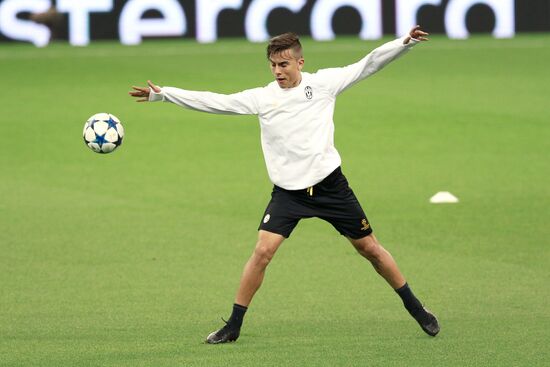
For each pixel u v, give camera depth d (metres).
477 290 33.59
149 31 109.75
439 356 26.48
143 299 32.84
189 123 71.06
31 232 42.78
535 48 103.12
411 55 99.94
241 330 29.27
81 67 92.62
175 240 41.31
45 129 68.31
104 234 42.44
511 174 54.62
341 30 111.62
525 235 41.53
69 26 108.69
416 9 112.12
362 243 27.97
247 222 44.59
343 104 76.38
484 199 48.59
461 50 102.62
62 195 50.62
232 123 71.12
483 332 28.73
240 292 27.72
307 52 99.50
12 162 59.25
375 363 25.92
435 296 32.94
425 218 44.88
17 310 31.55
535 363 25.81
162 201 49.12
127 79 86.69
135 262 37.84
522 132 66.44
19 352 27.09
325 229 43.06
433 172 55.44
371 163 58.25
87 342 28.02
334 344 27.70
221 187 52.44
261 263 27.45
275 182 27.34
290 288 34.16
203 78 85.81
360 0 111.25
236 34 111.12
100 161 59.56
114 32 109.31
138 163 59.03
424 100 77.56
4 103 76.81
